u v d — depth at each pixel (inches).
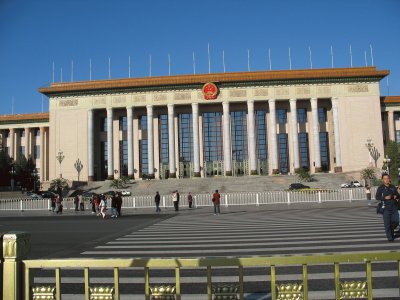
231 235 582.6
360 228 618.8
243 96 2908.5
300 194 1461.6
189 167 2984.7
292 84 2901.1
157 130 3011.8
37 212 1486.2
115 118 3056.1
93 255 435.5
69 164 2933.1
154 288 161.0
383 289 265.6
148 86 2913.4
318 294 256.1
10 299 156.1
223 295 159.5
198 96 2915.8
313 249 425.1
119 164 3014.3
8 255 158.6
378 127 2849.4
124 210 1414.9
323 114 3016.7
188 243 508.7
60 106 3002.0
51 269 365.4
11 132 3489.2
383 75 2861.7
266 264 156.3
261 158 2957.7
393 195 466.9
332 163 2945.4
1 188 2770.7
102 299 162.9
